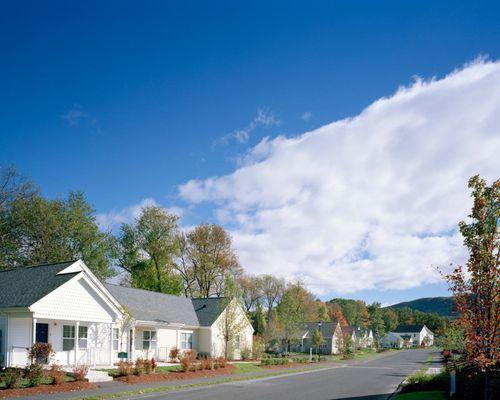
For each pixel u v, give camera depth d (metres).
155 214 60.44
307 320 87.75
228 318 44.66
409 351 106.69
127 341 35.16
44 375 22.86
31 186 50.81
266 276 85.81
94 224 54.84
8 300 27.69
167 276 60.62
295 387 26.42
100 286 30.06
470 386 16.61
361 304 146.62
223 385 27.02
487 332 13.43
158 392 22.88
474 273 13.56
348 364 53.06
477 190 13.96
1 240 48.66
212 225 64.88
